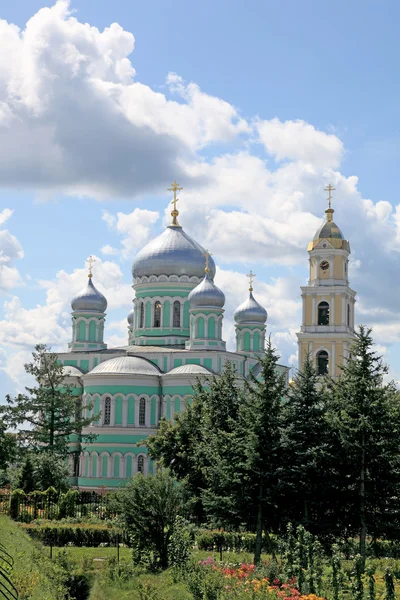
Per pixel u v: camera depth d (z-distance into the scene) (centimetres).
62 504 6200
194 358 10619
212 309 10775
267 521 4794
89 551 4994
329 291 10238
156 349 10925
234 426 4931
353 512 4731
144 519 4403
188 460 6612
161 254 11475
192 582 3484
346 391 4894
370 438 4684
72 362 11194
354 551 4853
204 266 11581
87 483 10056
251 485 4644
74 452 9181
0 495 6384
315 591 3388
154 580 3888
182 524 4394
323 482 4669
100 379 10288
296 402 4844
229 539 5344
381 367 4822
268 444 4612
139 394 10256
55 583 3316
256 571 3719
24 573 2873
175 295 11419
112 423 10175
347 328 10206
